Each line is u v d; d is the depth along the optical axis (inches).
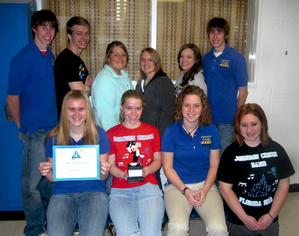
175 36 121.3
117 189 74.1
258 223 68.5
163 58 122.1
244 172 69.2
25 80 81.7
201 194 72.8
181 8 119.8
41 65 83.3
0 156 101.2
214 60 102.0
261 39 122.7
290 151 133.5
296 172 133.6
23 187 87.9
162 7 118.7
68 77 86.4
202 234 97.0
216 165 77.6
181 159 77.2
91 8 115.0
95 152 70.2
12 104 83.3
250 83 125.6
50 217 66.1
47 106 85.6
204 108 77.4
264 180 69.2
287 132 132.4
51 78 86.0
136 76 121.5
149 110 91.4
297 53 126.1
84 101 69.9
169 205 72.4
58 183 71.8
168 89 91.7
